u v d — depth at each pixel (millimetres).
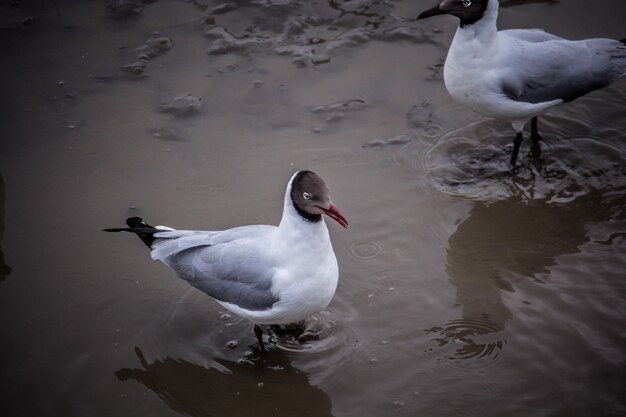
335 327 11023
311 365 10516
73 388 10289
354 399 10031
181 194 13180
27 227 12656
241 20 16750
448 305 11250
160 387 10328
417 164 13578
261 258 9898
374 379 10266
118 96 15102
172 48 16141
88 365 10594
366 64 15695
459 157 13680
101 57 15953
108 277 11883
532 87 12680
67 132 14359
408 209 12812
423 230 12469
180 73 15586
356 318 11141
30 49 16141
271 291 9812
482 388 10023
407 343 10727
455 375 10227
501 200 12859
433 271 11820
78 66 15742
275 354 10719
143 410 10055
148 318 11273
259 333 10672
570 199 12797
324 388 10203
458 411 9750
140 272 11984
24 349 10789
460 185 13156
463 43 12422
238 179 13422
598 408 9625
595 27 16094
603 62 13000
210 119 14594
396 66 15617
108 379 10422
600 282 11375
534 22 16344
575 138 13898
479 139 14016
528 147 13773
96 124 14516
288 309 9922
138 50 16078
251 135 14234
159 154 13938
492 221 12539
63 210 12938
